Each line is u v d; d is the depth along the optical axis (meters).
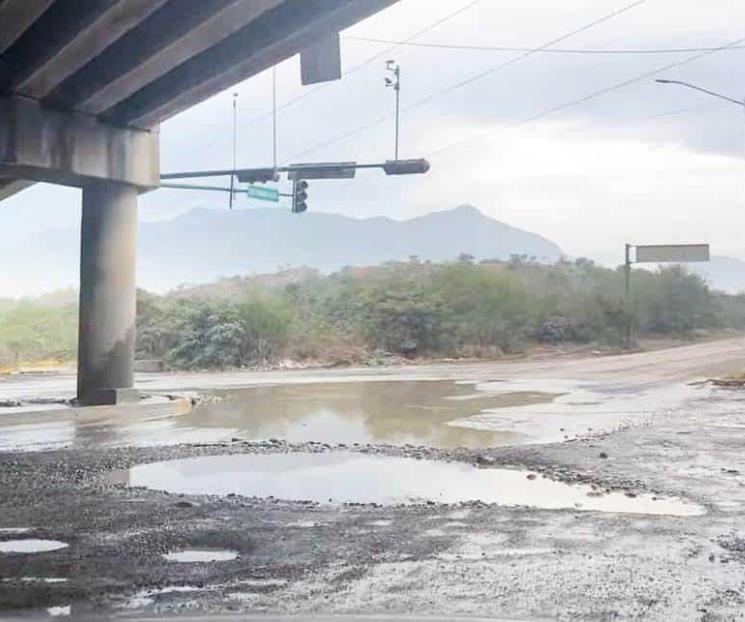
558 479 11.77
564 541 8.17
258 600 6.46
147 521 9.21
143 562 7.55
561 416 20.20
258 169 34.41
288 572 7.20
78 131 23.09
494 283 60.28
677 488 11.01
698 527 8.74
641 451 14.23
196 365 48.62
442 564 7.40
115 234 24.38
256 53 19.92
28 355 55.81
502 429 17.89
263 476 12.27
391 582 6.89
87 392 24.05
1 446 15.98
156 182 25.09
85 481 12.03
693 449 14.44
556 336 61.22
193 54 19.77
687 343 63.62
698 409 21.47
